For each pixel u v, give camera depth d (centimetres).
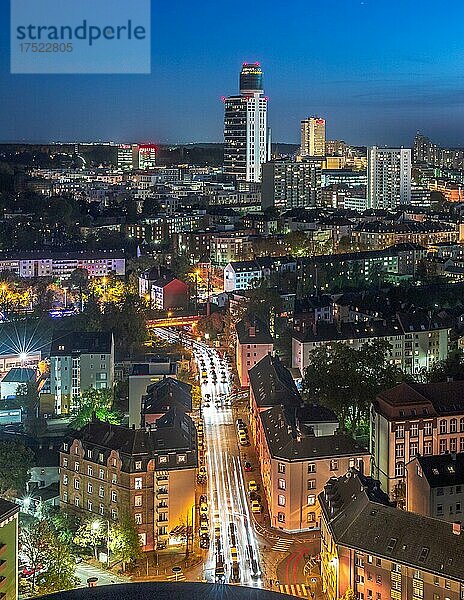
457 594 19025
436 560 19438
